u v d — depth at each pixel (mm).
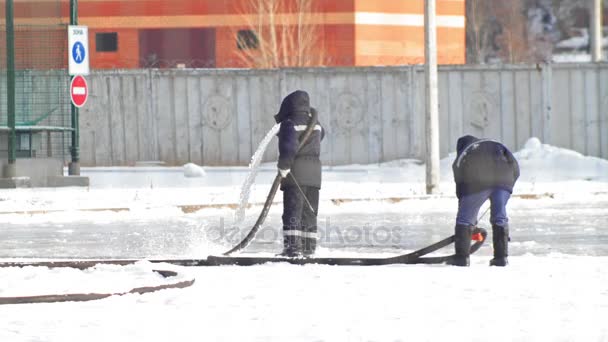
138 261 29156
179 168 79312
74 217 49156
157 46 132875
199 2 131500
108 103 82688
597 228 43219
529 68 79188
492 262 29578
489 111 79375
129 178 70812
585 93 79250
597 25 84250
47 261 29203
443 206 53969
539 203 55312
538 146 75062
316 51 128125
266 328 19016
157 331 18812
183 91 81938
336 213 50719
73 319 20188
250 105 81188
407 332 18500
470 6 141500
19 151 66125
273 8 127812
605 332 18375
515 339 17812
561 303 21562
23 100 67375
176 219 48125
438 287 24062
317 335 18281
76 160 66375
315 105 80375
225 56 130875
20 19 73000
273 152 81312
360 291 23547
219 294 23281
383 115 79750
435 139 57812
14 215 49438
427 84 57906
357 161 80062
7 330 19031
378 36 130625
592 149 79438
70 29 64938
